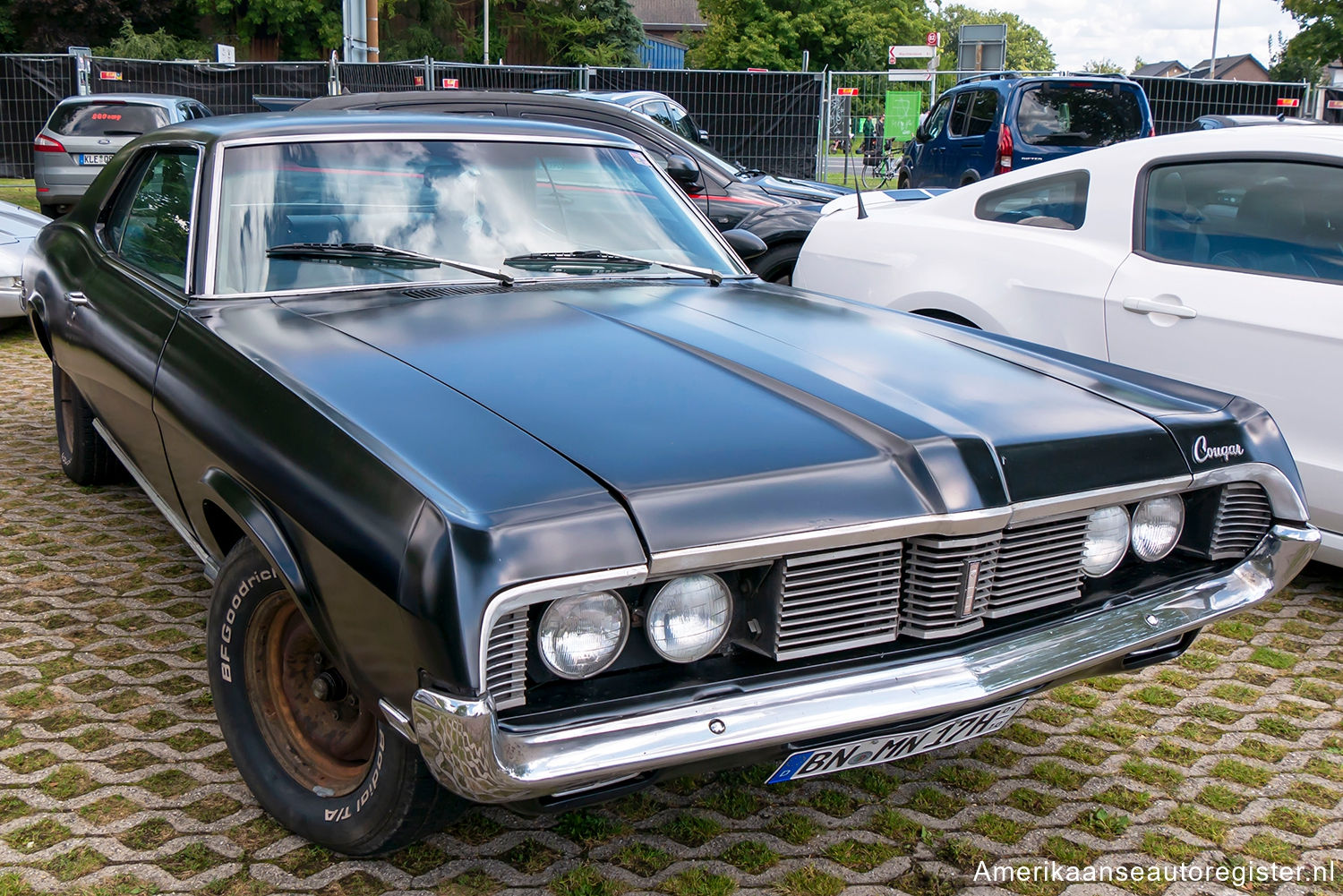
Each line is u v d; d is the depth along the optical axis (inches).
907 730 83.8
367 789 85.7
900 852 99.5
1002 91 466.6
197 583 153.3
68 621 140.2
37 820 99.1
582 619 72.0
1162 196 169.5
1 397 248.1
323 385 89.4
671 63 2303.2
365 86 746.8
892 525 79.0
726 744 73.3
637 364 95.5
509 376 91.4
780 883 94.3
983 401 94.0
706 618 76.6
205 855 95.1
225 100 759.7
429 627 68.6
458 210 125.1
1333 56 1143.0
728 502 75.3
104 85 746.2
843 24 1764.3
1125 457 91.4
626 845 99.1
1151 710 128.6
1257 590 98.9
